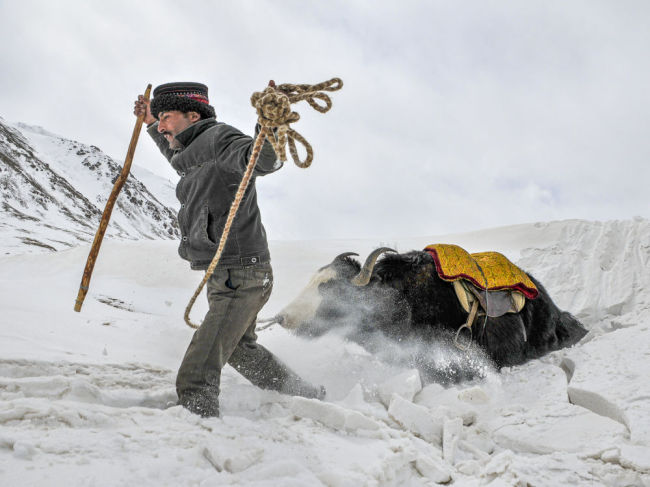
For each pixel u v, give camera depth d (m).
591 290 10.93
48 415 2.94
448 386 5.10
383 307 5.16
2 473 2.32
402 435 3.56
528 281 5.55
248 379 4.25
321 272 5.29
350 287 5.18
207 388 3.57
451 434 3.55
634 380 4.22
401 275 5.30
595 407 4.09
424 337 5.26
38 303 6.70
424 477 3.11
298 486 2.61
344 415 3.53
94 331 5.89
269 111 2.65
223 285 3.72
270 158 3.22
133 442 2.80
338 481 2.70
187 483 2.51
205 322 3.70
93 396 3.59
